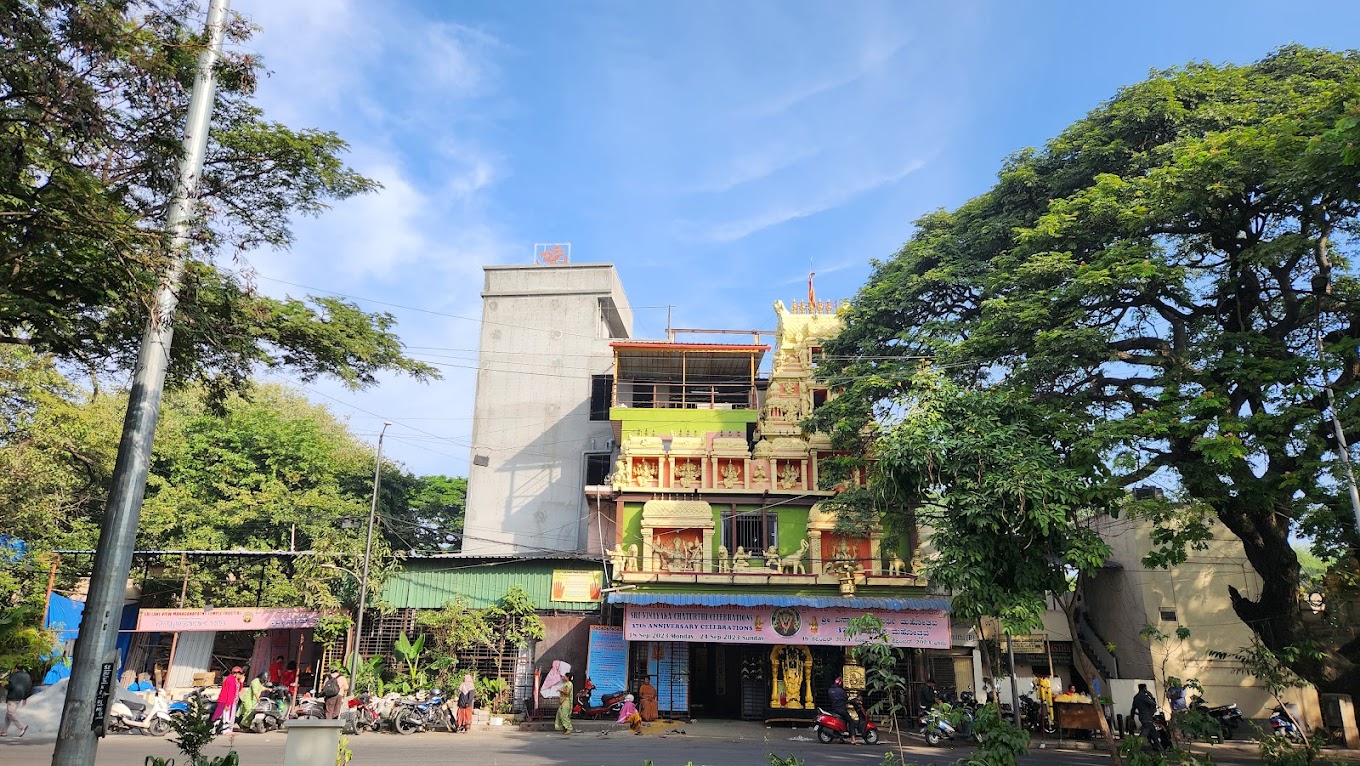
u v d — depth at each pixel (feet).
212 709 62.03
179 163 29.40
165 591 91.56
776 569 80.84
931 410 42.68
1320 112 44.47
